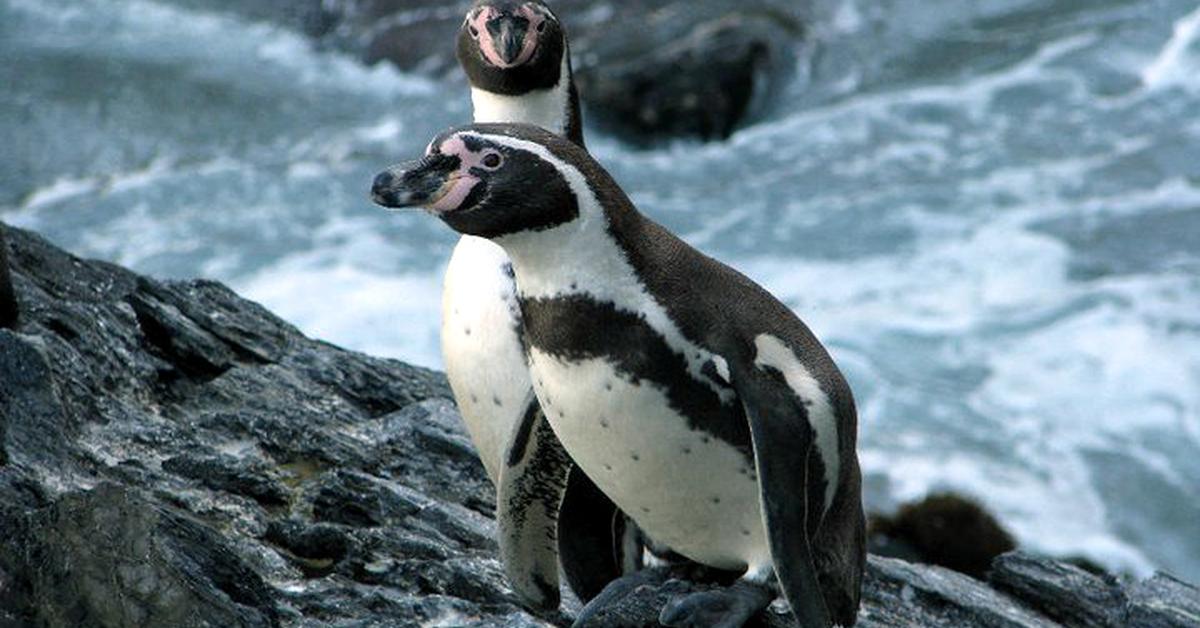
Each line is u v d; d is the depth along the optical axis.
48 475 19.95
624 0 68.62
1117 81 67.06
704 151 63.78
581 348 16.72
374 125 66.19
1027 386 48.12
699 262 17.45
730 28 67.12
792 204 59.31
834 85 67.25
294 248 56.22
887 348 49.97
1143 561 41.12
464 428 24.19
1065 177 60.50
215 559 17.81
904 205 58.78
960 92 66.56
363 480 21.36
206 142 64.25
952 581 23.27
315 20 73.19
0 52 69.19
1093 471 44.41
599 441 17.11
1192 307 51.94
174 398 23.94
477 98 22.17
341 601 18.41
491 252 19.98
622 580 18.55
